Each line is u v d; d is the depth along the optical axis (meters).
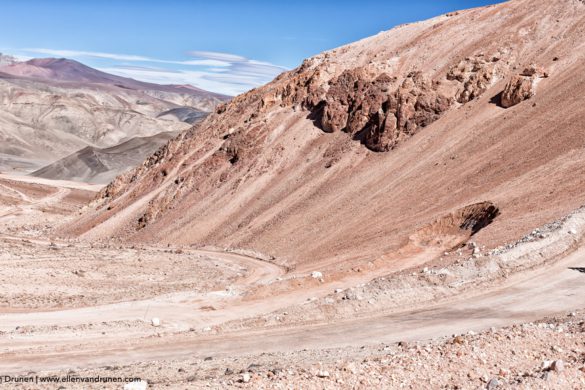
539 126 62.22
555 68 73.00
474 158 64.44
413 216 58.72
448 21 107.88
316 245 64.06
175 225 91.88
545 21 87.31
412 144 76.12
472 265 34.25
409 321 27.23
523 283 32.16
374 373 15.44
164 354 23.77
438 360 16.28
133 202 109.88
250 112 113.44
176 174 109.12
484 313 27.72
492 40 90.19
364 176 75.88
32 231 120.12
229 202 89.44
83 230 110.25
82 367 21.73
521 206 47.38
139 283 52.31
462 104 78.00
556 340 18.05
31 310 37.38
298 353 21.70
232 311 33.78
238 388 14.30
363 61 107.31
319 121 95.00
